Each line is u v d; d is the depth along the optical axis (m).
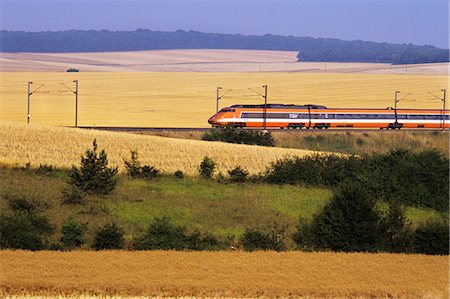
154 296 71.12
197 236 105.25
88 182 138.25
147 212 129.88
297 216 130.50
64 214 126.00
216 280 77.62
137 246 100.69
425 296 74.31
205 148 190.25
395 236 103.38
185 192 145.38
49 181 148.00
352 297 73.44
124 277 78.06
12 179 147.25
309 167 160.12
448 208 140.88
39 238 102.69
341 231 102.94
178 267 83.81
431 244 100.81
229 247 103.06
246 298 71.75
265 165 176.88
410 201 143.50
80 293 71.69
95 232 108.75
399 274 82.81
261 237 104.81
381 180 147.62
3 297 67.81
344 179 152.62
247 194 145.75
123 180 152.88
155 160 176.12
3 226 102.12
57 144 184.88
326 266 86.19
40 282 75.19
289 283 77.12
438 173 147.25
